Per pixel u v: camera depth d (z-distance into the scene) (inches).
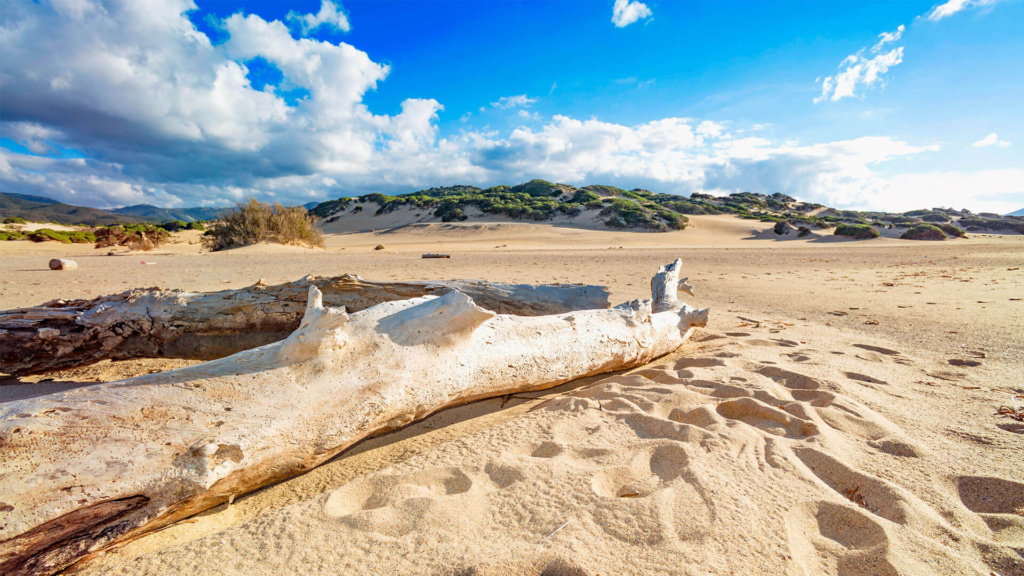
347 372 90.9
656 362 159.5
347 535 65.9
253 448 76.6
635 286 346.3
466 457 87.6
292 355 90.0
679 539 61.5
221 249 986.7
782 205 3420.3
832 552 60.8
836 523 66.6
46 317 136.4
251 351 92.0
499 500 72.4
